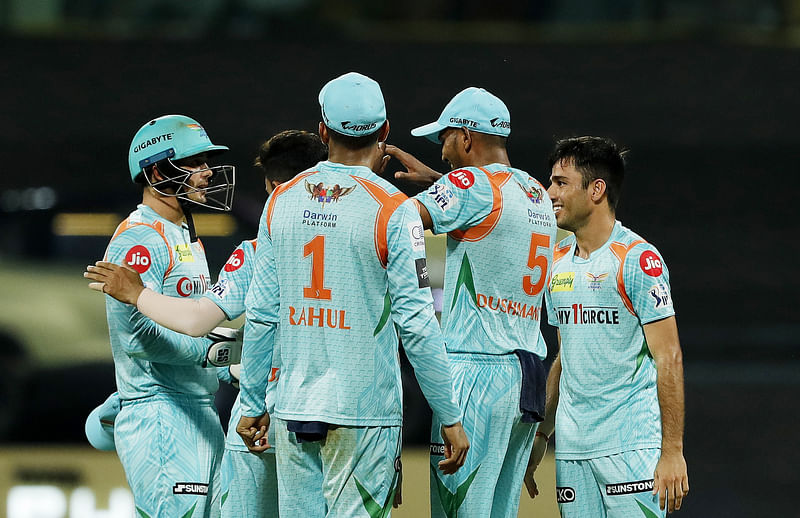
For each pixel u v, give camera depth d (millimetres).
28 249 26016
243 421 13242
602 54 42938
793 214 40250
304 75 42188
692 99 42344
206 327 13445
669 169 41625
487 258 13477
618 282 13727
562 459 14172
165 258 13945
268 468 14211
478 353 13516
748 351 35031
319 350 12398
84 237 26438
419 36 43312
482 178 13492
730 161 41906
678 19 43375
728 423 30750
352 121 12484
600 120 42062
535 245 13711
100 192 27625
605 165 13969
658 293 13570
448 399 12352
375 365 12422
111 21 42844
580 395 14016
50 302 24953
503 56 42688
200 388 14352
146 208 14281
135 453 13969
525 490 18953
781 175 41531
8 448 22297
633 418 13812
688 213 40250
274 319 12891
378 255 12297
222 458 14547
